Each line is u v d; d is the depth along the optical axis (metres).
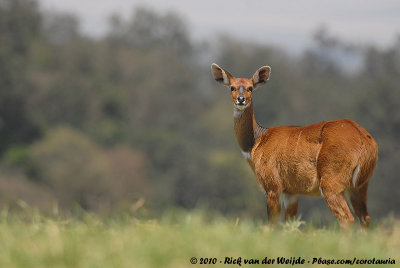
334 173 29.14
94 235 24.03
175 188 187.00
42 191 169.12
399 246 24.91
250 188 164.25
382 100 191.50
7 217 28.62
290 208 32.19
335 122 30.03
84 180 177.12
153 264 20.52
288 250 22.41
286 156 31.19
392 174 158.25
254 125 34.62
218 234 23.77
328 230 27.70
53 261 20.55
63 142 192.50
